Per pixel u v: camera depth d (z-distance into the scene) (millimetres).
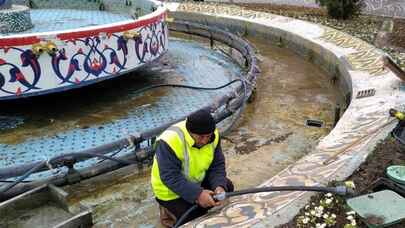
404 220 3314
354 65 7961
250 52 8789
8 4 8023
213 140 3662
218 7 14148
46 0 11125
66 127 6426
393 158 4320
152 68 9312
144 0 9391
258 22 12125
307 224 3418
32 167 4645
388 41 9945
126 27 6863
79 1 11000
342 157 4484
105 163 5027
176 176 3521
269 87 8336
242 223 3508
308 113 7039
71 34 6219
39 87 6227
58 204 4469
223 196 3500
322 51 9336
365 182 3963
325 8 14078
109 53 6758
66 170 5336
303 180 4121
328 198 3680
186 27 11828
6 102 7219
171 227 4098
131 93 7742
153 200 4766
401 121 4848
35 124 6516
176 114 6871
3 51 5875
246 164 5441
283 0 15258
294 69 9500
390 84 6805
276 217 3547
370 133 4988
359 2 12781
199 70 9242
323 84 8500
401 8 12992
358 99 6242
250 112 7094
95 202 4746
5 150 5805
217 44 11570
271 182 4133
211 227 3473
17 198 4324
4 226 4180
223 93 7793
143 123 6555
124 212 4570
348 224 3318
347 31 11070
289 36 10914
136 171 5352
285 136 6215
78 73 6477
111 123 6547
